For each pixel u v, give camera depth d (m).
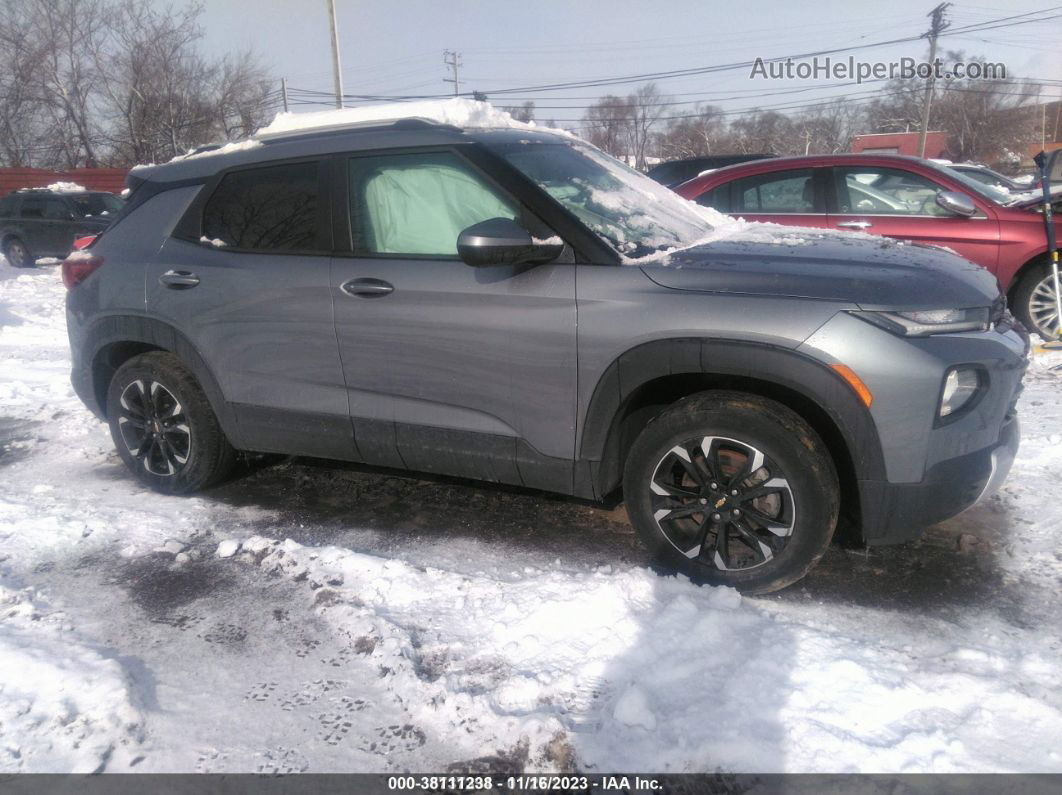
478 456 3.39
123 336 4.06
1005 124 53.25
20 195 18.45
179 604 3.06
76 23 33.16
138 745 2.30
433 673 2.60
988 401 2.84
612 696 2.44
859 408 2.74
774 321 2.79
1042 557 3.28
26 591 3.12
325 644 2.78
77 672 2.55
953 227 6.36
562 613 2.86
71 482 4.40
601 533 3.63
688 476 3.20
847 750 2.20
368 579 3.18
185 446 4.10
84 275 4.20
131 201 4.19
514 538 3.61
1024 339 3.16
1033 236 6.18
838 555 3.36
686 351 2.89
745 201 6.91
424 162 3.42
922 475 2.78
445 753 2.26
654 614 2.85
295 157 3.69
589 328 3.03
